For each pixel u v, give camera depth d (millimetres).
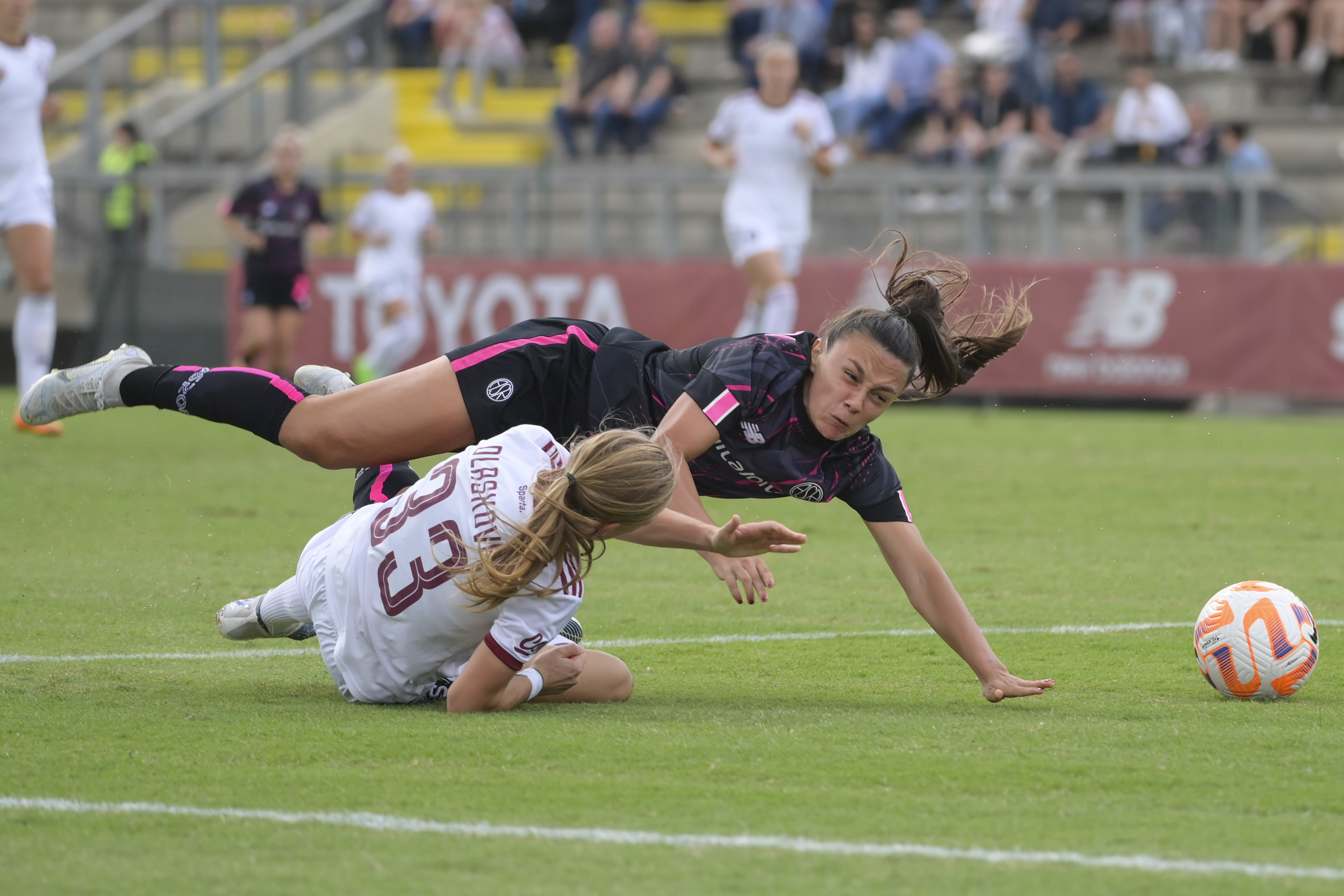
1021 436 46125
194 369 16094
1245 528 27969
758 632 18656
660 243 57812
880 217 56906
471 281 56469
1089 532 27453
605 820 10594
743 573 13609
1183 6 69500
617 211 58062
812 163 45156
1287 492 33188
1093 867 9742
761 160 44500
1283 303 52688
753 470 14461
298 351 57219
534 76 77312
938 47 65562
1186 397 54406
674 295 55281
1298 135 66812
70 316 58781
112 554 23422
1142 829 10516
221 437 42469
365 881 9398
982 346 14953
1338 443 44562
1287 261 54469
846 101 66438
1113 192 55312
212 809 10766
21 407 16562
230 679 15352
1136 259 53688
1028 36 66438
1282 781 11719
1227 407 55875
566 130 69938
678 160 70188
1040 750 12609
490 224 58688
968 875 9562
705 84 72188
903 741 12867
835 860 9828
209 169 65938
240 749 12320
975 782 11602
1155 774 11875
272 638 17531
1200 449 42469
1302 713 14148
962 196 56281
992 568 23531
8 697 14281
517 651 13523
